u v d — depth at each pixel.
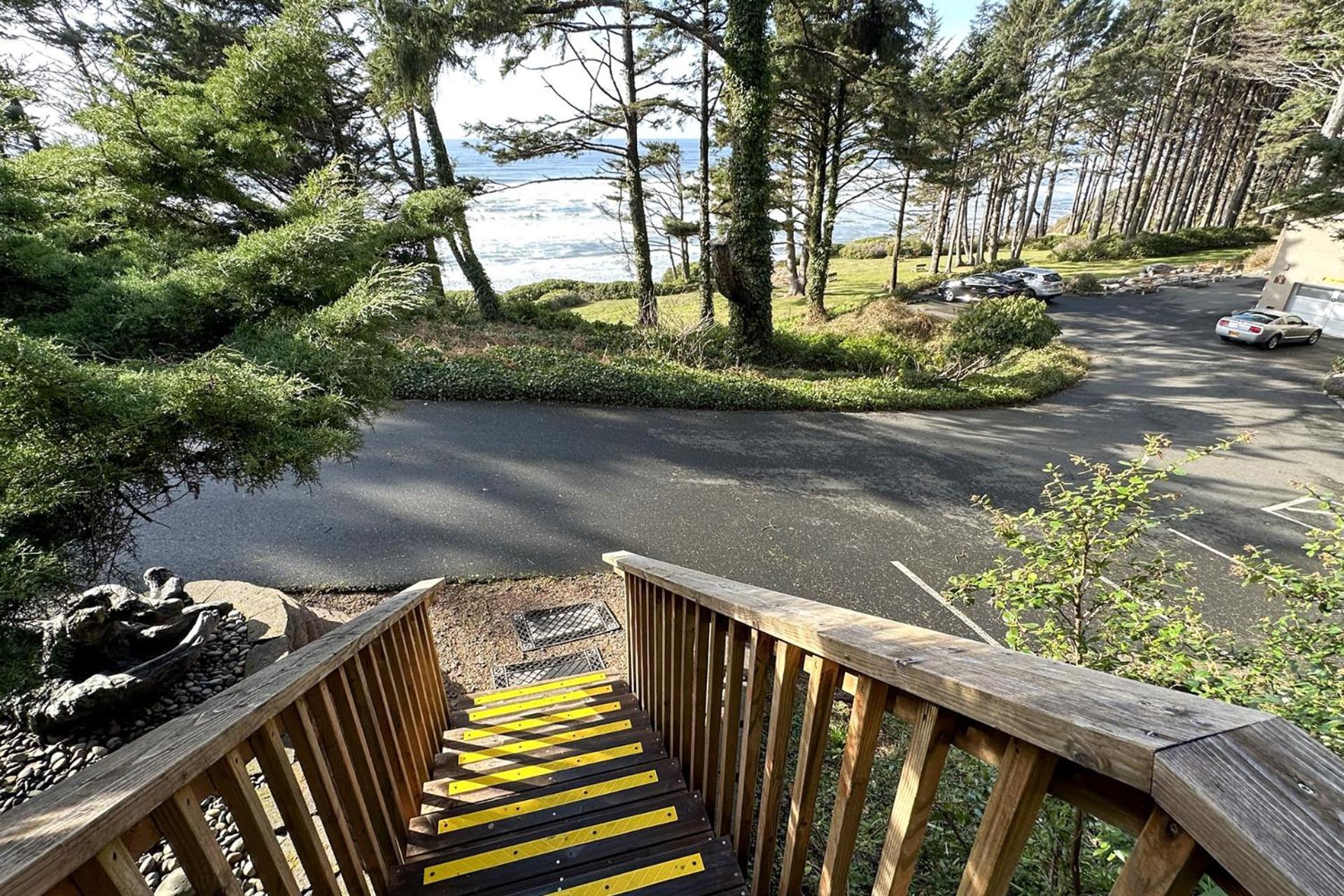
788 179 21.19
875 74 15.37
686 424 9.45
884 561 5.98
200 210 3.67
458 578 5.22
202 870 0.93
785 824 2.56
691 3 13.45
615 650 4.51
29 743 2.91
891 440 9.45
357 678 1.74
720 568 5.72
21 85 3.51
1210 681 2.09
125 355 2.55
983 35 24.83
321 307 3.24
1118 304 21.56
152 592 3.50
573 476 7.29
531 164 59.59
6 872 0.62
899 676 0.91
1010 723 0.73
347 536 5.64
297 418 2.62
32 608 1.88
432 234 7.76
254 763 2.75
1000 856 0.79
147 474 2.14
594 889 1.77
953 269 29.06
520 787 2.34
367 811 1.63
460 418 8.73
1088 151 30.61
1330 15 15.66
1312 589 2.26
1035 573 2.56
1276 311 17.95
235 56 3.67
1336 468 8.70
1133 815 0.65
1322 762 0.52
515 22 10.70
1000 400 12.02
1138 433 10.23
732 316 14.11
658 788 2.25
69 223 3.05
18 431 1.81
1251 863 0.48
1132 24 26.56
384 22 9.59
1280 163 28.30
